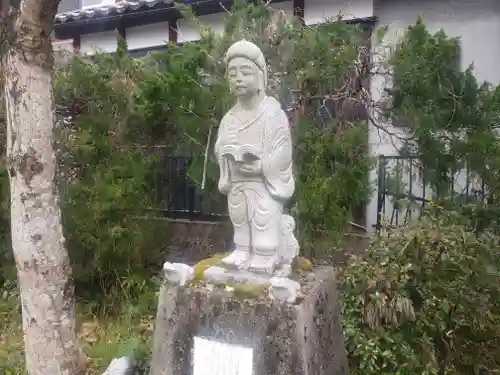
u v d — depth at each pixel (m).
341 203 4.95
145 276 5.73
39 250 3.97
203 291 3.09
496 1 6.44
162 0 7.73
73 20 8.70
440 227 4.25
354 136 4.78
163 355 3.18
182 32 8.17
